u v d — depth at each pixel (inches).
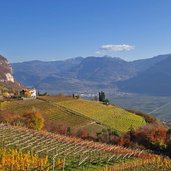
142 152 2824.8
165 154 3683.6
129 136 4229.8
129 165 2209.6
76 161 2087.8
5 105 5821.9
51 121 5172.2
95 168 2032.5
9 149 1972.2
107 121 5866.1
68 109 6112.2
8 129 2760.8
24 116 4736.7
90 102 7106.3
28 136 2576.3
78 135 4446.4
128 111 7367.1
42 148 2260.1
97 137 4379.9
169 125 7022.6
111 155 2421.3
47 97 7111.2
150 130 4269.2
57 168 1878.7
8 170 1692.9
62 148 2378.2
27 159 1785.2
